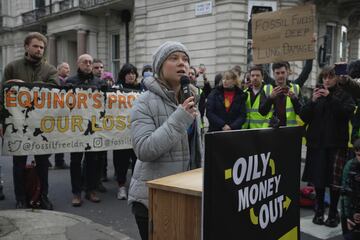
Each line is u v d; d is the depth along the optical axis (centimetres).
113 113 516
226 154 158
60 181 628
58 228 387
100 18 2384
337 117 405
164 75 212
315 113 419
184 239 170
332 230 411
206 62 1659
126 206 496
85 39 2369
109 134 513
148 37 1894
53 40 2589
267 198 188
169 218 174
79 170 496
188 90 204
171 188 170
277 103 472
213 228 153
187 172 199
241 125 511
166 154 207
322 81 428
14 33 3064
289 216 209
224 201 158
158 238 179
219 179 155
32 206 470
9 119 445
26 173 473
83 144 493
